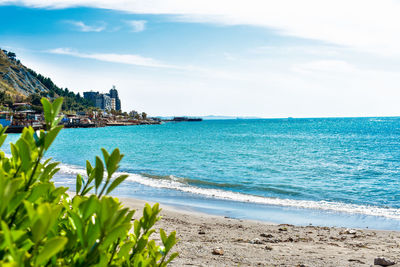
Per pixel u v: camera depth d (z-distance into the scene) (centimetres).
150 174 2531
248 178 2475
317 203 1591
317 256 705
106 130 15300
